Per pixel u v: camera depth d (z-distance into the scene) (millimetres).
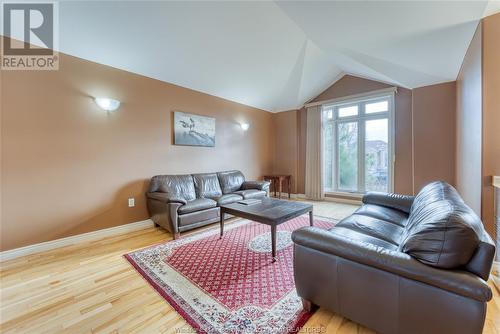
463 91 2832
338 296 1314
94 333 1344
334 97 5102
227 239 2805
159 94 3609
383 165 4586
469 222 1025
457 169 3230
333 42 3176
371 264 1169
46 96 2564
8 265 2191
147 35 2762
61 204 2666
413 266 1054
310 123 5438
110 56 2922
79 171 2799
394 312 1132
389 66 3355
